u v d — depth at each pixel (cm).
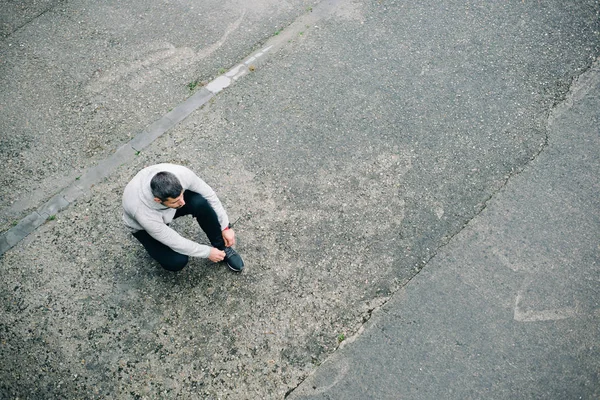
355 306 367
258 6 541
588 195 407
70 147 456
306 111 464
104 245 404
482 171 422
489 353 346
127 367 353
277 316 366
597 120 443
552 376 337
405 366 344
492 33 505
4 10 562
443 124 449
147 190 306
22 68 512
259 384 342
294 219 407
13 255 402
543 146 432
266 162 436
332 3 539
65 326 370
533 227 394
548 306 361
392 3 535
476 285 371
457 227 397
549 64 480
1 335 368
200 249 342
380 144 440
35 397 345
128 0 558
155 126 464
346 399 335
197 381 345
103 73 502
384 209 407
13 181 439
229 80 489
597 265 375
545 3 522
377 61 493
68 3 563
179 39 521
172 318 370
